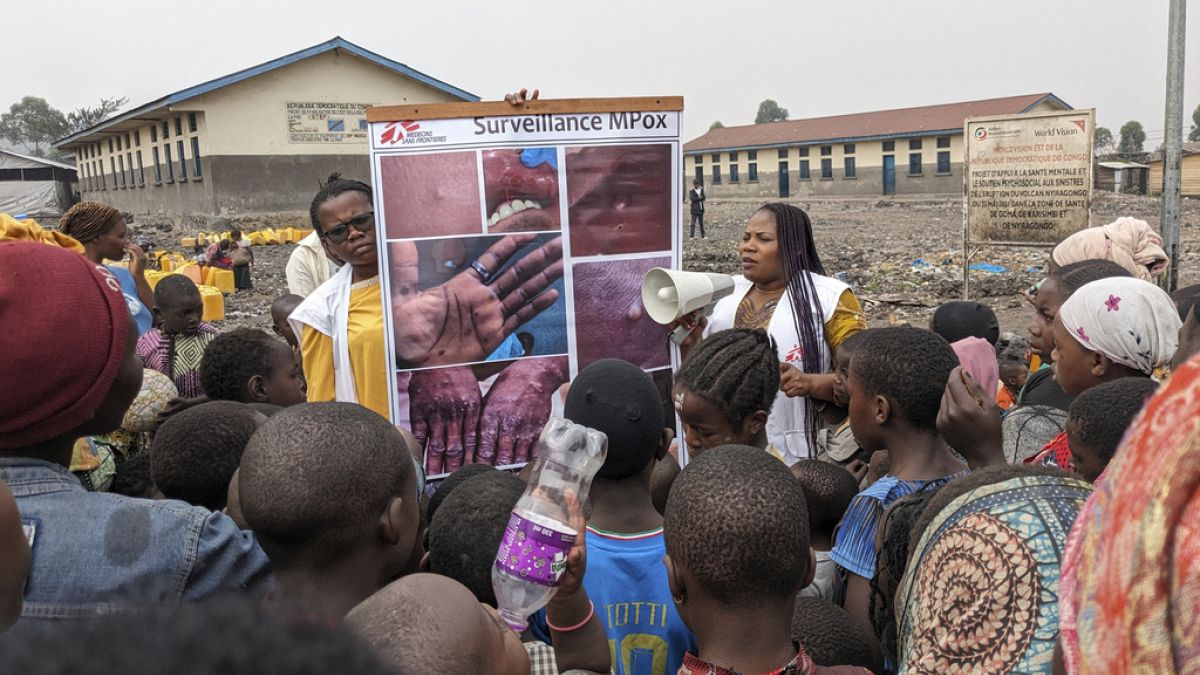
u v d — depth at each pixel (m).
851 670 1.87
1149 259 4.84
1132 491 0.87
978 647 1.54
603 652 2.02
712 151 64.06
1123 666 0.85
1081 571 0.96
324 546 1.76
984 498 1.67
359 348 3.86
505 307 3.76
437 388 3.75
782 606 1.80
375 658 0.82
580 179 3.76
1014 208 11.28
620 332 3.85
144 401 4.01
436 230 3.68
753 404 2.96
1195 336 2.48
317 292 3.97
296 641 0.77
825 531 2.94
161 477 2.50
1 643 0.72
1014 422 3.10
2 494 1.56
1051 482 1.67
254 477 1.76
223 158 35.09
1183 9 9.38
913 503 2.13
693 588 1.83
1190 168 44.06
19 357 1.77
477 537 2.23
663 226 3.86
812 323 3.98
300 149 36.09
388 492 1.83
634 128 3.79
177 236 35.69
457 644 1.21
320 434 1.80
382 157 3.62
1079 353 3.02
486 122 3.67
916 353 2.52
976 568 1.59
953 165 51.56
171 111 35.31
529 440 3.80
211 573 1.88
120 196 48.31
